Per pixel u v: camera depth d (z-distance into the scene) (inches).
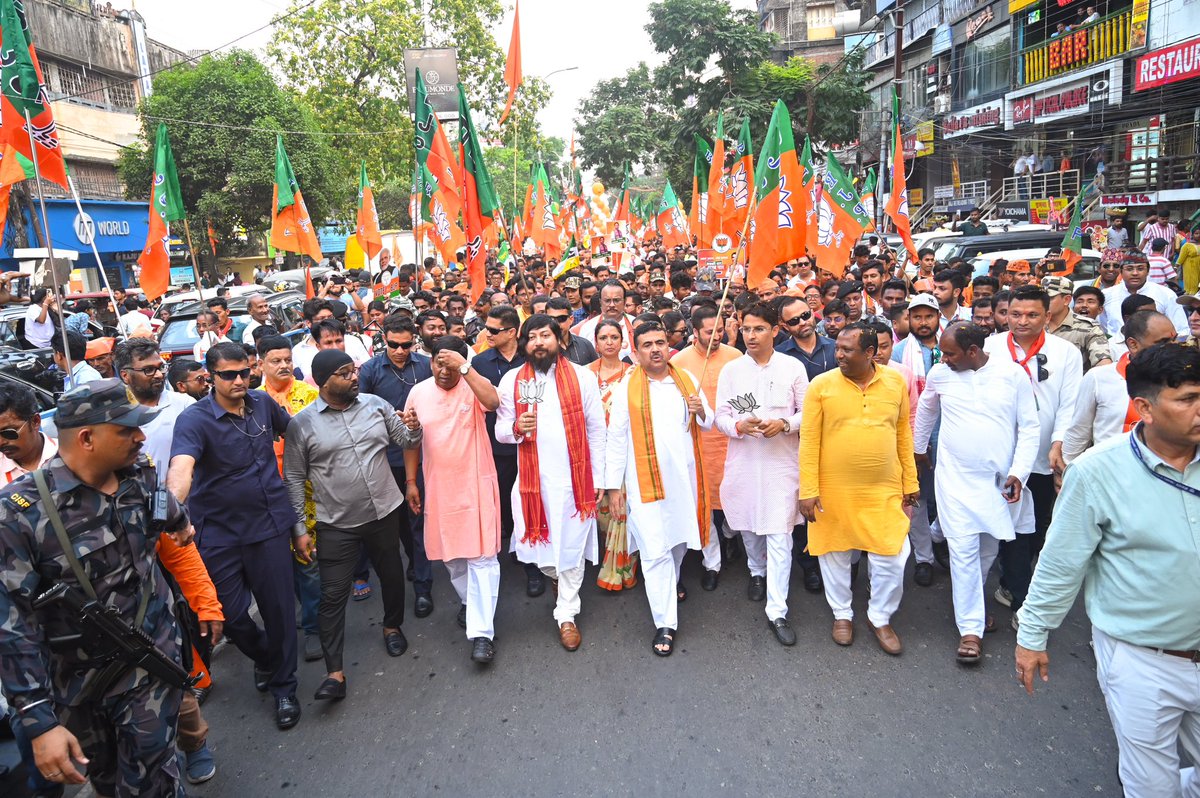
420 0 992.9
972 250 485.4
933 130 1019.3
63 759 95.9
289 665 154.3
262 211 928.3
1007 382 161.0
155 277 284.5
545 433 176.7
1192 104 662.5
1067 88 765.9
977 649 161.3
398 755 143.2
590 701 156.8
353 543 161.5
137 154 933.2
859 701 151.6
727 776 132.1
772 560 178.7
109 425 100.7
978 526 161.8
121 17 1132.5
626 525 205.0
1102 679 103.7
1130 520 94.7
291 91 1002.7
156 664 109.2
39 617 102.3
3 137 213.5
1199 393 87.3
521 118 1043.9
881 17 1203.2
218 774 140.0
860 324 162.7
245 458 148.3
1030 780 127.8
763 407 181.8
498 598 208.4
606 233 632.4
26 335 423.2
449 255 333.4
